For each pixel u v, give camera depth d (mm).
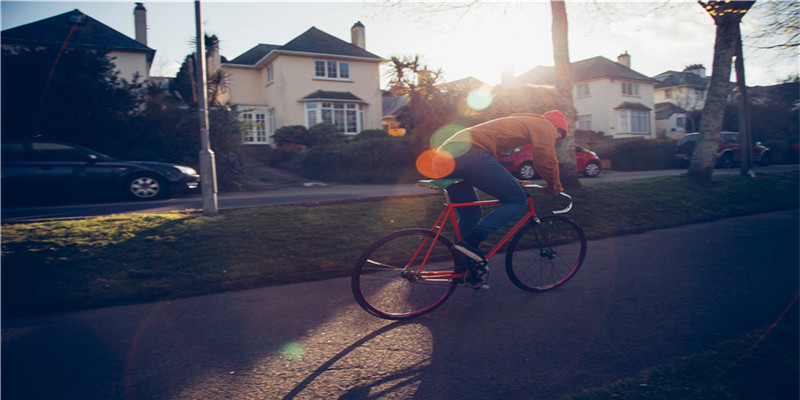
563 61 8562
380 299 3600
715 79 9883
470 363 2789
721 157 21750
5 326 3502
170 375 2701
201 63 6336
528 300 3947
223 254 4977
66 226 5379
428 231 3754
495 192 3680
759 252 5473
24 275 4230
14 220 5672
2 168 10031
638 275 4594
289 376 2668
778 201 9281
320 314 3707
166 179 11414
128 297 4043
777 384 2379
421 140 18375
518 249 4121
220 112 15656
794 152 24641
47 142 10586
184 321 3566
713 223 7492
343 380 2605
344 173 18797
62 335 3316
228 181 14805
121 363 2863
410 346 3062
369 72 29516
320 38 29516
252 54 31938
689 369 2545
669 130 44938
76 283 4195
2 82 12711
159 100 15188
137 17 28453
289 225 5859
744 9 8250
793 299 3793
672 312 3557
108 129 13906
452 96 19141
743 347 2803
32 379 2666
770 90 26531
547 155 3746
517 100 19078
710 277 4477
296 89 27406
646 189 8766
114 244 4980
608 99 36500
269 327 3434
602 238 6488
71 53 13836
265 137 30141
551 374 2623
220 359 2904
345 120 28375
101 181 10797
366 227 5973
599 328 3277
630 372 2615
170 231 5426
